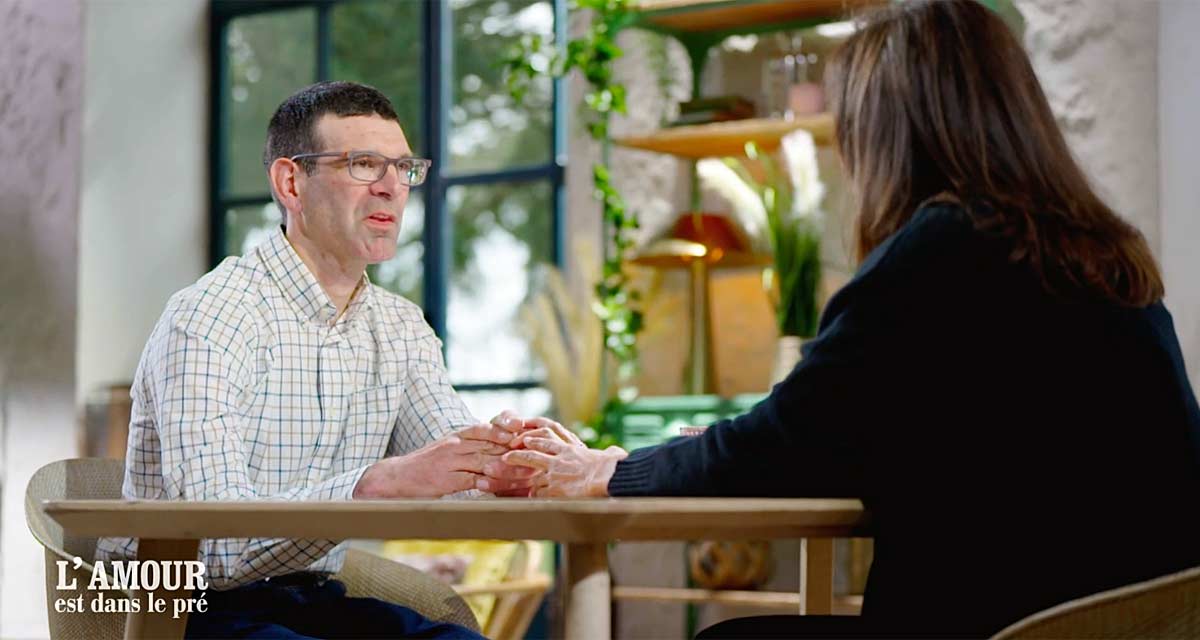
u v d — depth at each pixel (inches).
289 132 99.0
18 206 239.8
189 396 88.6
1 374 238.2
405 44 244.2
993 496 63.2
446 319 238.1
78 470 98.0
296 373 96.3
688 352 195.0
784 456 66.3
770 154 191.8
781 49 191.3
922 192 69.0
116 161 242.2
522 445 85.3
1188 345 155.3
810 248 180.7
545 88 233.0
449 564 177.0
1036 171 67.2
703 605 191.8
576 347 191.9
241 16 256.7
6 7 243.3
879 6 74.5
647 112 200.4
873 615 64.9
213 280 94.0
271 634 83.9
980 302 64.2
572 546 62.1
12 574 233.5
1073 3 166.6
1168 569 62.6
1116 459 63.2
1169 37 159.0
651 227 199.2
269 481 95.5
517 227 233.6
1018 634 58.4
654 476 70.7
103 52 241.1
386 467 87.0
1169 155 159.2
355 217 97.5
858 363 64.8
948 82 68.8
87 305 236.1
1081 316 64.2
